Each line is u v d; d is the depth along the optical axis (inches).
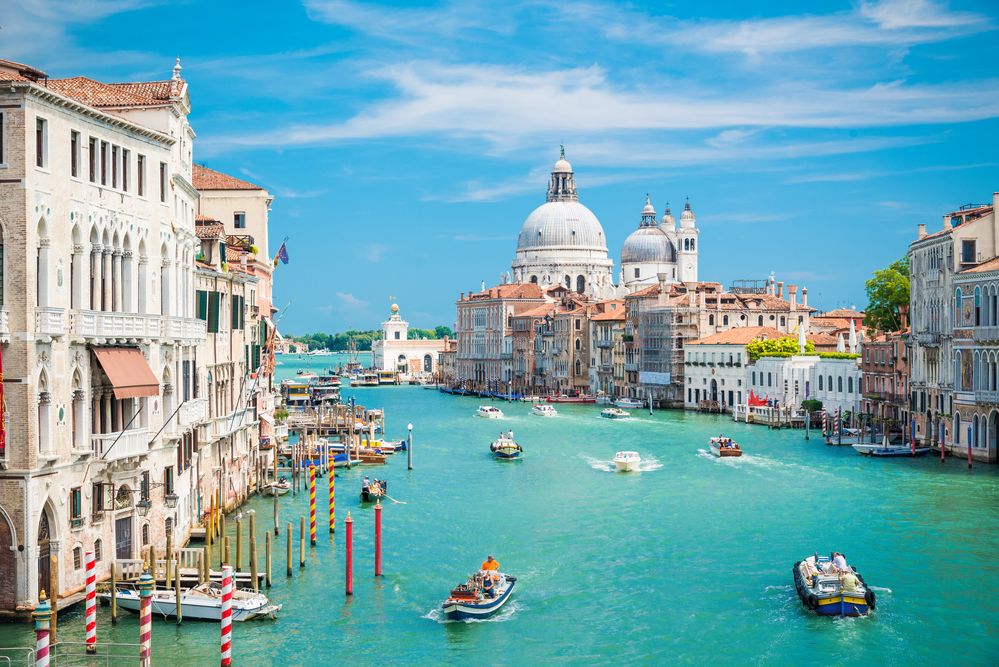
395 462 3599.9
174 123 1859.0
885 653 1556.3
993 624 1672.0
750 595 1827.0
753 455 3614.7
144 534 1737.2
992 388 3117.6
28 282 1412.4
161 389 1784.0
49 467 1460.4
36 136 1429.6
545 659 1539.1
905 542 2190.0
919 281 3631.9
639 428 4808.1
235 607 1638.8
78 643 1451.8
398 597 1811.0
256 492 2726.4
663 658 1542.8
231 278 2346.2
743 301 6245.1
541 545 2199.8
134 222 1683.1
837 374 4490.7
